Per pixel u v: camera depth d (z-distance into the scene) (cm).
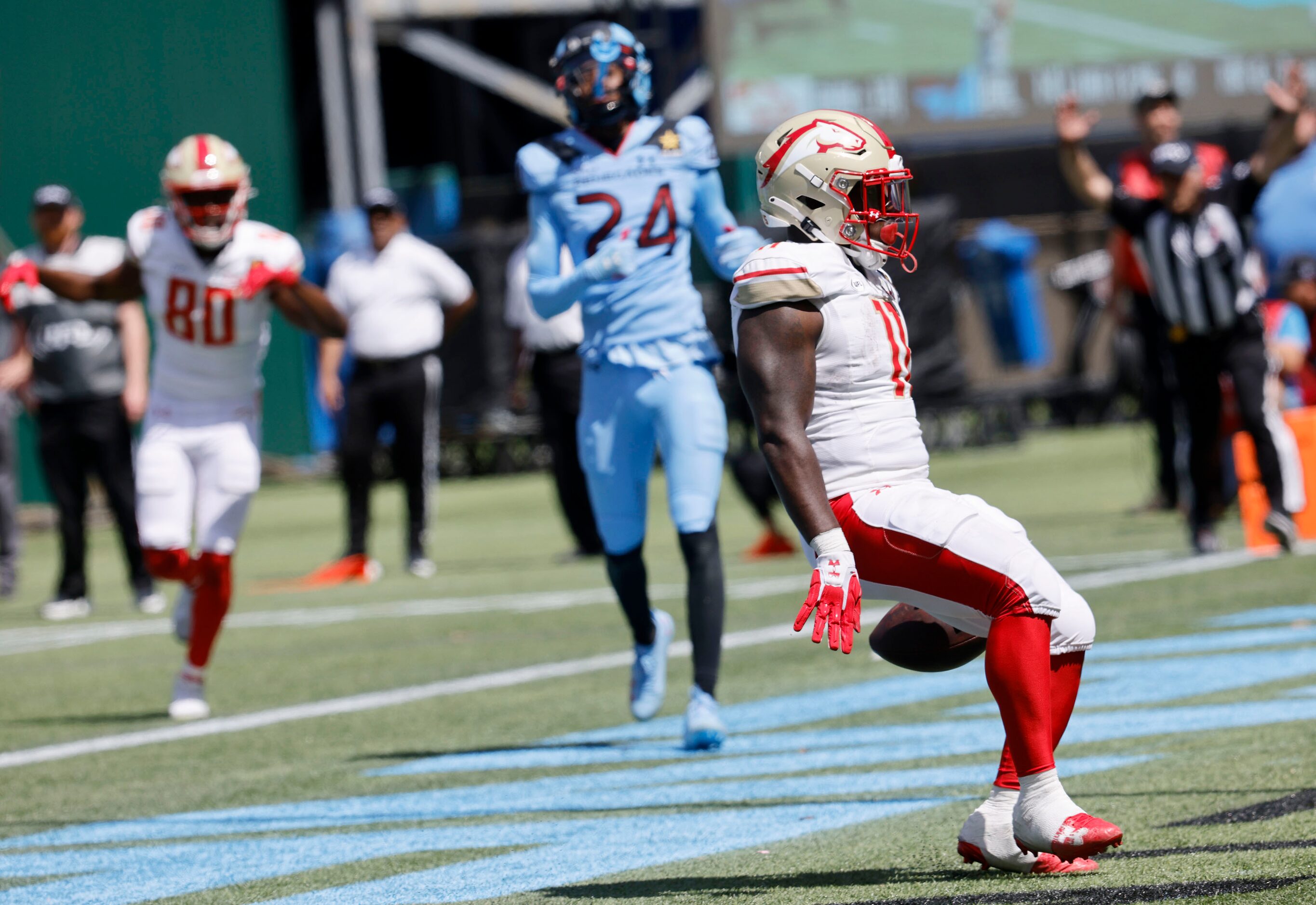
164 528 2200
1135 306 4009
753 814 1451
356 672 2578
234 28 7775
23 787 1823
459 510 6209
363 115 8381
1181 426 3841
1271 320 3881
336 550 5003
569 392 4050
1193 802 1352
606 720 2038
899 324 1215
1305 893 1050
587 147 1920
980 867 1196
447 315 4081
